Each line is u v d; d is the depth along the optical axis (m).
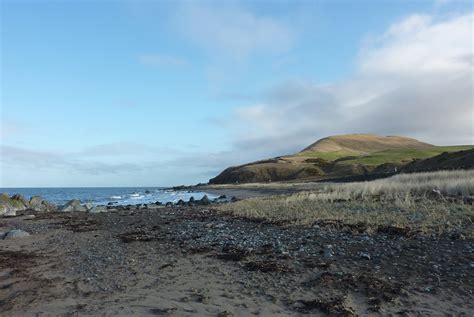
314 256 12.75
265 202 31.84
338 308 8.44
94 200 81.75
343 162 139.38
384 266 11.23
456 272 10.23
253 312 8.55
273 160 179.88
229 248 14.82
